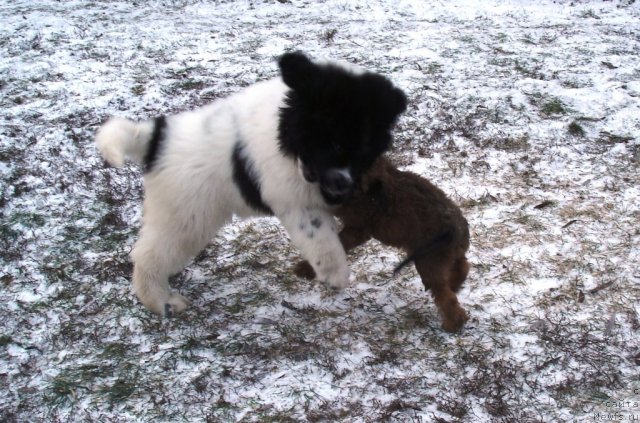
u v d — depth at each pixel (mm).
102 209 3141
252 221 3053
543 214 2998
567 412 2250
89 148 3518
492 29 5434
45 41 5121
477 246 2840
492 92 3885
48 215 3107
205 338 2527
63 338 2545
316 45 4961
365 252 2852
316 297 2674
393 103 2342
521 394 2305
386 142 2396
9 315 2641
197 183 2486
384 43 4996
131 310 2641
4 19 5793
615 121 3607
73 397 2352
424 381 2350
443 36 5172
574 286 2643
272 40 5113
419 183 2453
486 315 2557
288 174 2389
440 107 3732
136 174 3336
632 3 6594
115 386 2371
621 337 2453
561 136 3518
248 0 6719
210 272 2820
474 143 3477
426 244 2391
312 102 2295
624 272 2693
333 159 2295
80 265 2838
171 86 4148
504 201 3086
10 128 3658
